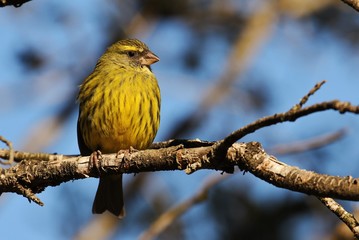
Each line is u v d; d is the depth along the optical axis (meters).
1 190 8.84
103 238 14.12
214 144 7.77
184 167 8.04
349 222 7.52
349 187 6.71
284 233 12.52
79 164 8.76
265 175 7.30
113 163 8.60
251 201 12.77
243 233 12.68
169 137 16.88
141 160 8.39
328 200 7.61
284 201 12.66
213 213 12.88
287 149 10.53
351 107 6.27
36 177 8.81
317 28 17.22
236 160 7.52
